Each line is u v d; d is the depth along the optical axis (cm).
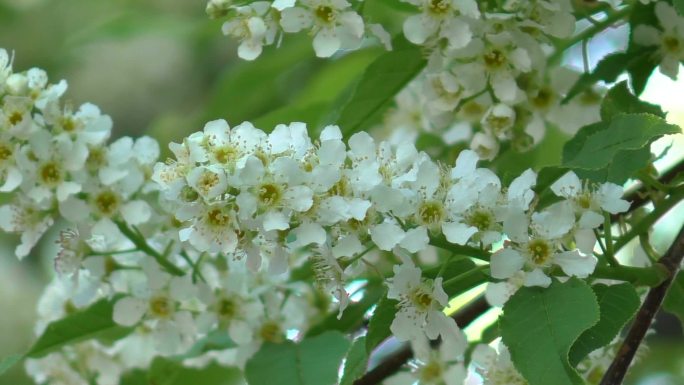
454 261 48
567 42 53
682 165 50
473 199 47
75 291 53
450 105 51
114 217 51
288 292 53
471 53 50
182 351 53
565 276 47
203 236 46
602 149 48
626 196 51
